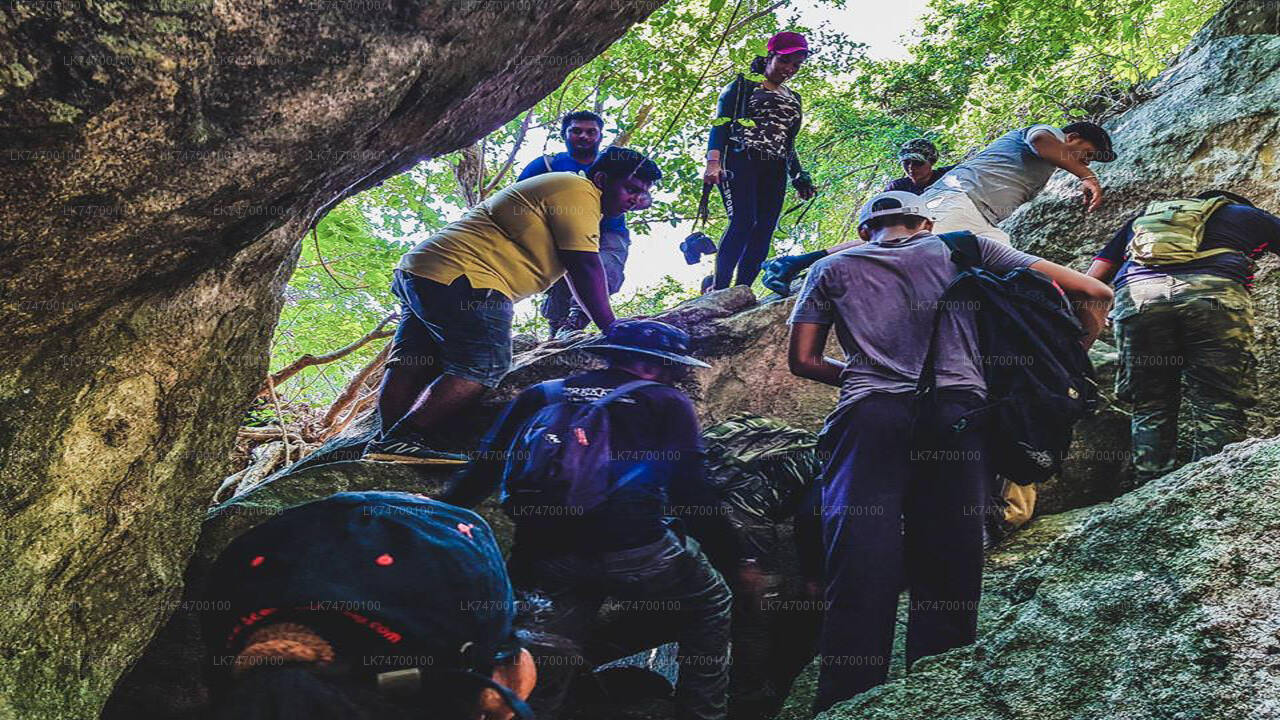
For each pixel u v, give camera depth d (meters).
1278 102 5.87
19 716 2.53
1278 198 5.66
